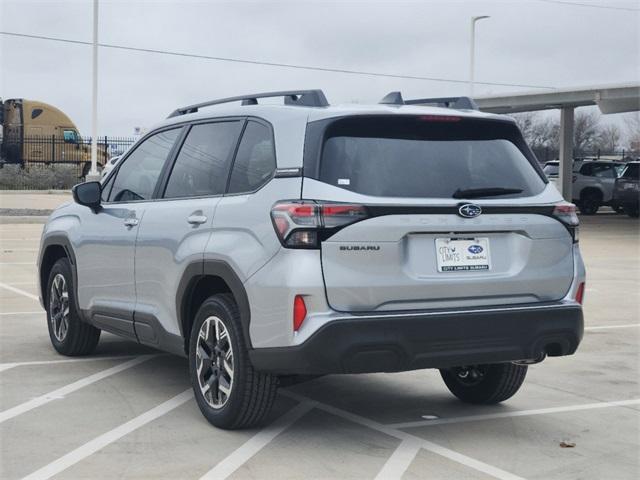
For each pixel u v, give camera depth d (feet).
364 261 16.26
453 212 16.96
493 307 17.29
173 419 19.13
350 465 16.29
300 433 18.26
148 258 20.57
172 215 19.92
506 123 18.43
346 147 16.90
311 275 16.02
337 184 16.49
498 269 17.53
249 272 16.94
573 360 26.20
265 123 18.28
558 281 18.13
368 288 16.26
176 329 19.67
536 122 242.37
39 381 22.45
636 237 76.38
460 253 17.15
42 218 77.56
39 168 126.93
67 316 24.88
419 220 16.63
